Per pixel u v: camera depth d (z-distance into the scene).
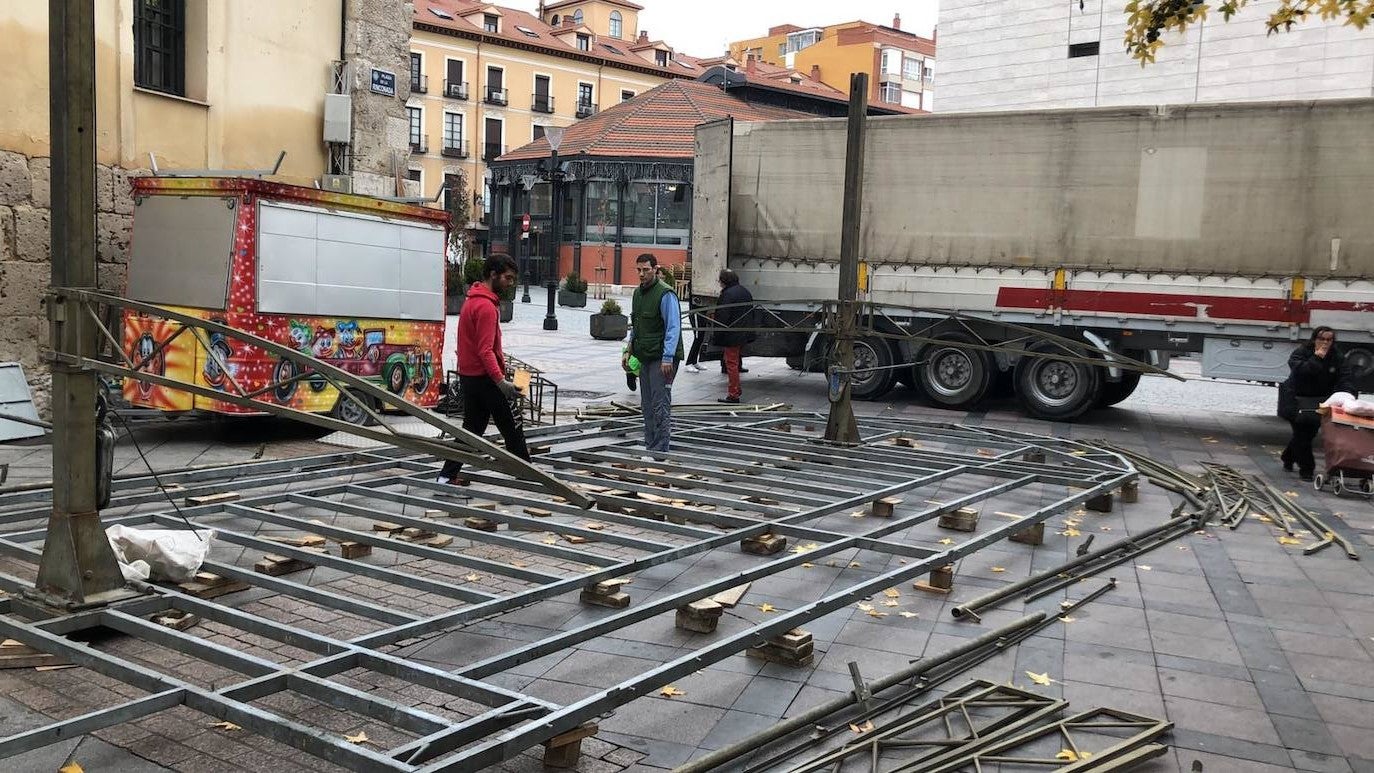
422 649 4.57
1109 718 4.05
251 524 6.71
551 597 5.20
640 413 12.62
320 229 9.87
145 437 10.05
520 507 7.52
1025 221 14.18
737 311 14.98
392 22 13.84
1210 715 4.15
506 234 59.88
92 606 4.40
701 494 7.89
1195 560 6.73
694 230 16.86
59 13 4.23
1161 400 17.08
